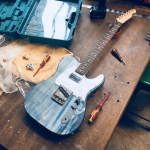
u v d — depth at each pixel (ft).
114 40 4.57
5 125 3.31
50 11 4.65
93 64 4.13
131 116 6.19
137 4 5.36
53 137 3.21
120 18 4.55
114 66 4.14
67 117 3.04
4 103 3.57
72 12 4.51
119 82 3.92
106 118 3.44
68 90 3.35
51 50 4.28
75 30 4.71
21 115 3.43
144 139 5.92
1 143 3.13
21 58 4.09
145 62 4.24
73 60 3.87
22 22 4.27
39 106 3.16
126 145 5.85
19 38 4.37
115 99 3.69
